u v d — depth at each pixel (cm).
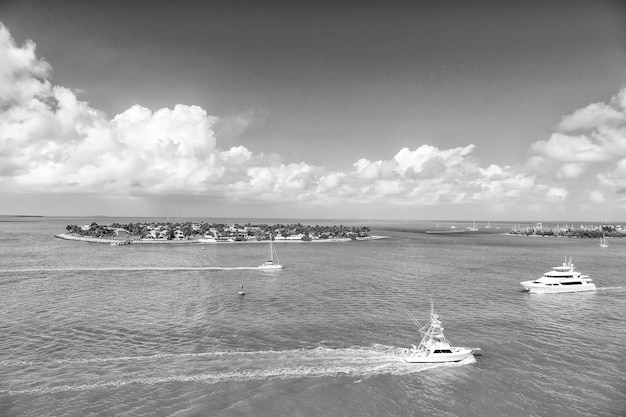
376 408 5188
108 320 8756
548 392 5594
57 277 14650
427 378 6009
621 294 12019
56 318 8869
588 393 5562
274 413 5022
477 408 5194
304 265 18700
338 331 8106
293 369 6244
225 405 5178
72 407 5041
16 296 11238
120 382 5731
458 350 6719
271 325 8488
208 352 6894
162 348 7062
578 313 9725
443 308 10112
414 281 14212
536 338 7800
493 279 14662
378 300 11006
